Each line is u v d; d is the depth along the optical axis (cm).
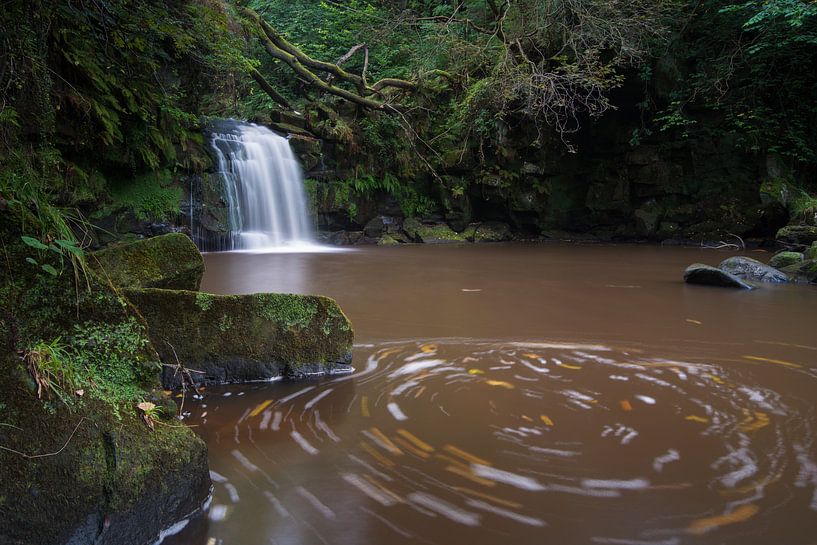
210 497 236
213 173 1395
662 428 303
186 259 436
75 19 788
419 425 308
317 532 212
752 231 1636
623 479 248
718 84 1667
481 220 1939
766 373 405
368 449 279
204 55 1217
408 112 1777
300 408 335
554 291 807
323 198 1656
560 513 223
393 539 207
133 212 1205
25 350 218
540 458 269
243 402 345
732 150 1700
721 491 238
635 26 1540
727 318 611
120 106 1038
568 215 1897
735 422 313
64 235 260
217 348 383
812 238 1304
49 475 195
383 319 598
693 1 1673
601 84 1520
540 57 1714
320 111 1717
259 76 1695
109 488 203
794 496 234
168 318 378
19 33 480
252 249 1458
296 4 2231
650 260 1249
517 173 1856
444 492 239
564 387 372
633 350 466
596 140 1862
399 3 2091
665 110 1716
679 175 1758
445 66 1878
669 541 204
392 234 1792
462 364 424
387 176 1795
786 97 1692
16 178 264
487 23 1884
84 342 243
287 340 396
